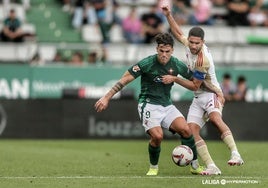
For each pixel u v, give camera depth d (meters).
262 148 64.75
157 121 40.53
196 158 41.44
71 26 97.69
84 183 37.28
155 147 40.88
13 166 47.25
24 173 43.03
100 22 95.56
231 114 75.19
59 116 74.94
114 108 74.75
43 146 65.62
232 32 96.75
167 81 39.50
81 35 96.25
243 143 71.62
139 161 50.97
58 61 84.94
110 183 37.12
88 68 82.44
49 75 82.44
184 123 40.44
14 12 89.50
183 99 80.62
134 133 74.81
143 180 38.31
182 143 41.12
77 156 55.12
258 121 75.44
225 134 40.38
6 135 74.56
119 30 95.44
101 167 46.66
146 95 40.69
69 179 39.25
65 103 74.88
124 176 40.59
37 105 74.81
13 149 61.41
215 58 88.06
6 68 82.19
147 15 92.12
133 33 92.81
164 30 92.44
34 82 82.44
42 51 88.81
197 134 41.44
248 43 96.56
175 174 41.72
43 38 96.00
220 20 98.62
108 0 97.00
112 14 96.69
